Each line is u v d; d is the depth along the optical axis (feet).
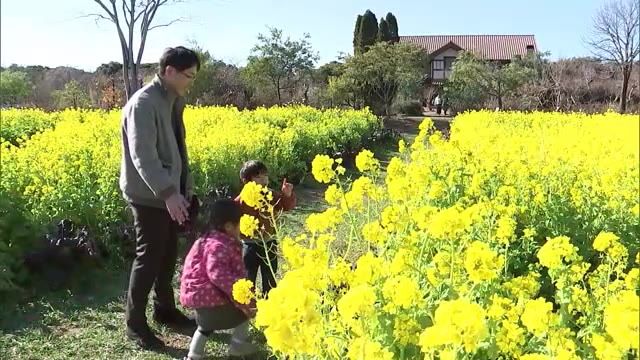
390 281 8.46
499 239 13.57
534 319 8.20
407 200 14.34
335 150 46.65
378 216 15.02
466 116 65.05
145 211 14.12
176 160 14.34
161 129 13.89
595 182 20.25
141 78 123.34
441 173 20.57
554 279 11.44
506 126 54.13
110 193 20.84
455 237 10.10
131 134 13.35
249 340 13.89
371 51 117.29
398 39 186.19
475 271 8.44
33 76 147.54
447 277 10.34
